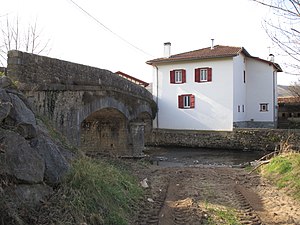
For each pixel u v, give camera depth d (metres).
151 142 26.92
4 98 5.17
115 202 6.00
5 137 4.66
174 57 28.80
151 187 9.09
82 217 4.77
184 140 25.88
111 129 17.66
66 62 9.72
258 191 8.65
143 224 5.79
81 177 5.61
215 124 26.47
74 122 10.30
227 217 6.32
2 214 3.88
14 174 4.47
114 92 14.80
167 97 28.45
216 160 19.73
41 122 6.72
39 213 4.46
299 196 7.55
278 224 5.91
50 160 5.29
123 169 10.96
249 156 21.34
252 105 29.77
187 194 8.27
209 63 26.72
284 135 22.48
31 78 7.82
